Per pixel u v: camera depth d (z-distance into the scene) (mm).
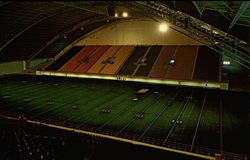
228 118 19016
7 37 29938
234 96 25250
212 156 13055
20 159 14625
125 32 42594
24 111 20281
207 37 16641
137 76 32438
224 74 30078
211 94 26125
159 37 40312
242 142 14773
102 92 27203
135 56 37844
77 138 15828
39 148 15477
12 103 22547
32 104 22359
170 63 33875
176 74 31312
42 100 23766
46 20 32594
